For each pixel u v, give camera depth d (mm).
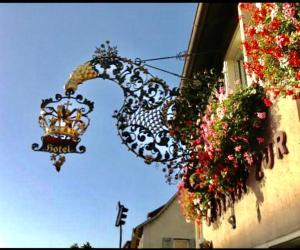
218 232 8586
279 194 5805
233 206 7574
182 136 7477
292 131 5629
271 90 5535
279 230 5711
